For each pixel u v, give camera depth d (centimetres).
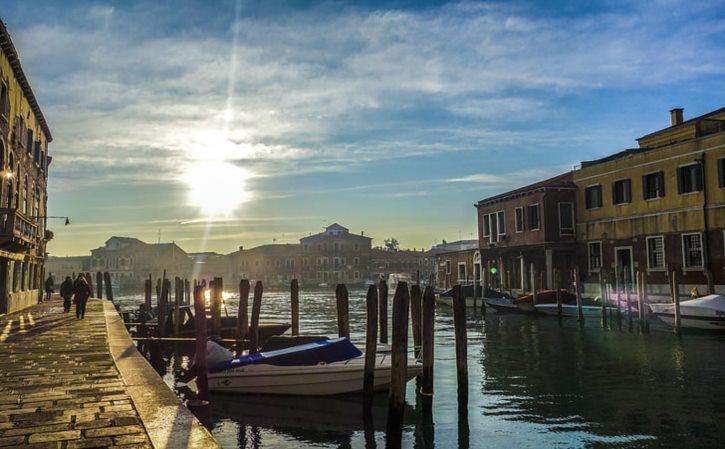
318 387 1134
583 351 1605
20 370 870
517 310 2781
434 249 9931
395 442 820
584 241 3084
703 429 868
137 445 500
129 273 10069
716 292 2306
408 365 1112
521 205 3369
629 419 926
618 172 2847
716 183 2330
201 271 10750
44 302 2895
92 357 1007
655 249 2628
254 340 1628
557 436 852
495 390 1145
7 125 1903
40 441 511
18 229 1811
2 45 1797
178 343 1981
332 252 9556
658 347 1638
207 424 966
